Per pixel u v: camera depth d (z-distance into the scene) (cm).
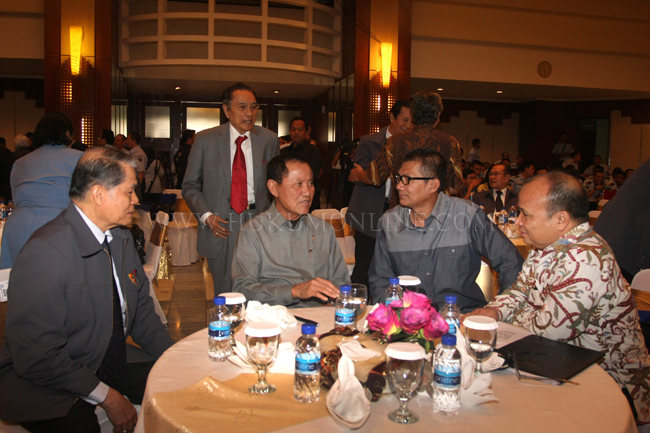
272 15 983
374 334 138
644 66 1088
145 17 924
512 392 118
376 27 953
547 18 1023
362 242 341
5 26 873
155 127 1205
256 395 114
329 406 99
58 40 862
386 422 102
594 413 108
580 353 141
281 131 1266
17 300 154
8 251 264
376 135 342
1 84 1110
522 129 1363
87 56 871
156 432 107
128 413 161
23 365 152
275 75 1003
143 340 196
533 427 101
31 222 260
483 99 1352
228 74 981
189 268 587
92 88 873
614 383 123
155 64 930
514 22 1012
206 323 388
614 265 159
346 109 1000
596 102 1300
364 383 114
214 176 289
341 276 223
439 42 1002
